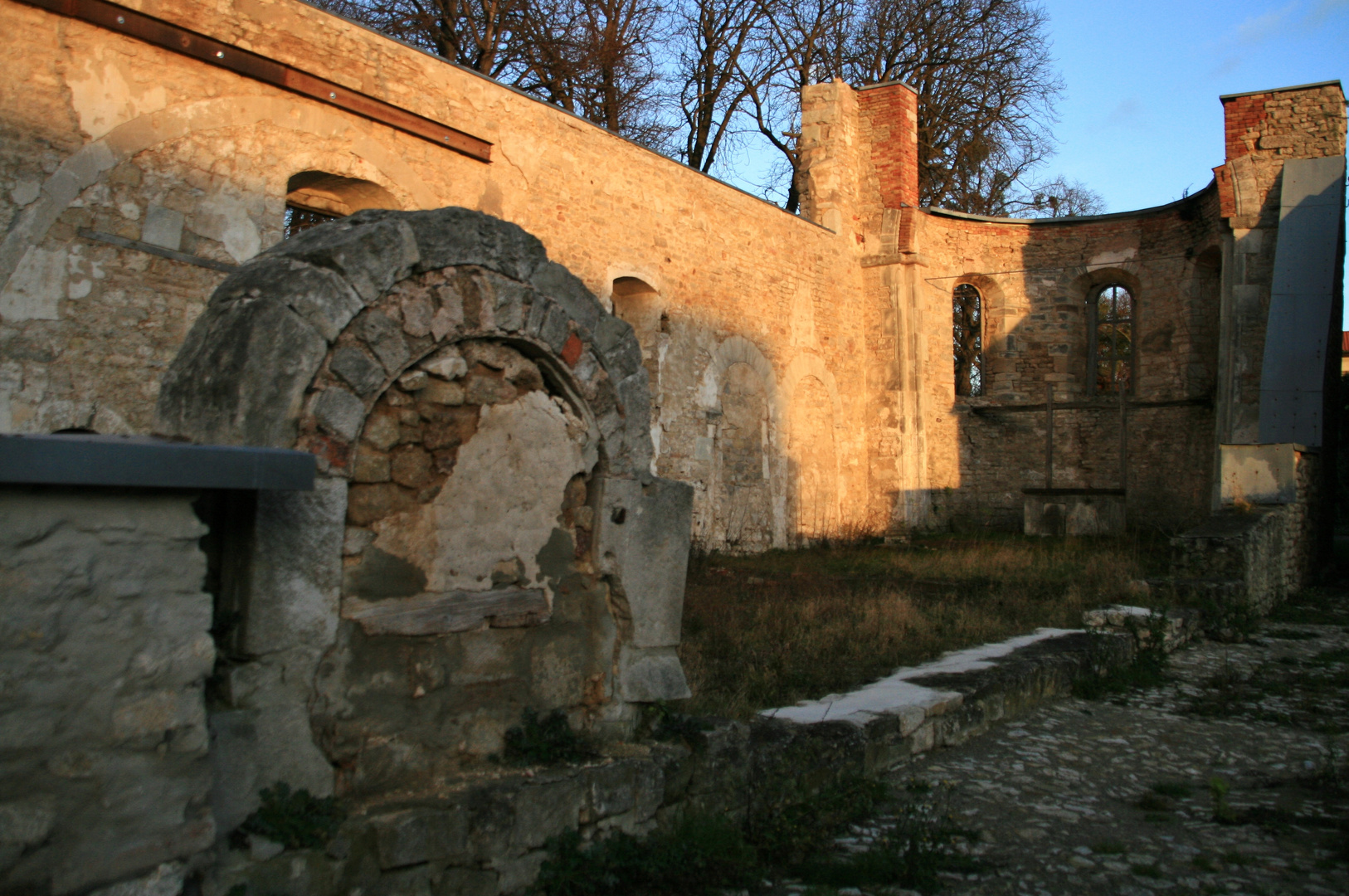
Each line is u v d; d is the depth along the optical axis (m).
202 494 2.80
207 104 7.90
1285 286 14.09
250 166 8.20
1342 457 21.08
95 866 2.21
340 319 3.00
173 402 2.95
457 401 3.38
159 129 7.57
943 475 18.86
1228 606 9.31
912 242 17.64
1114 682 7.10
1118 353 24.09
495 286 3.46
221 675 2.73
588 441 3.83
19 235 6.76
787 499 15.57
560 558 3.74
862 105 18.16
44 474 2.09
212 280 7.90
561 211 11.34
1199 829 4.27
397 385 3.20
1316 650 8.70
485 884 3.02
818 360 16.52
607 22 20.45
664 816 3.67
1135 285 18.31
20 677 2.13
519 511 3.58
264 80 8.26
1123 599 9.32
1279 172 14.55
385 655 3.13
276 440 2.83
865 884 3.62
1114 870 3.78
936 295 19.09
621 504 3.92
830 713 5.07
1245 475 12.27
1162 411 17.59
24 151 6.82
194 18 7.78
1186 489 17.08
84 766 2.22
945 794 4.68
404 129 9.47
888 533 16.98
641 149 12.69
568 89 20.45
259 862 2.58
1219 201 15.32
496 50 19.16
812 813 4.14
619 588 3.90
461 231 3.37
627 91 21.16
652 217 12.87
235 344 2.84
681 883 3.44
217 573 2.83
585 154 11.73
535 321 3.60
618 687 3.89
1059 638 7.57
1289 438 13.80
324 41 8.78
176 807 2.36
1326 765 5.18
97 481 2.17
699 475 13.63
